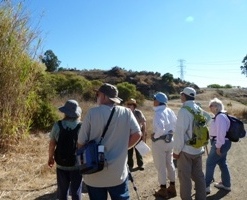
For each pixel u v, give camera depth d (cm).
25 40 1050
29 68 1065
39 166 864
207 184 700
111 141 403
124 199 401
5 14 1011
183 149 576
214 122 684
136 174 875
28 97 1090
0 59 986
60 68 6206
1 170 810
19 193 689
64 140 498
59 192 510
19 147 980
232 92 7988
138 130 420
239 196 693
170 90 7394
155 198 677
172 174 689
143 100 3175
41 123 1254
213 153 689
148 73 8088
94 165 385
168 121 666
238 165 1012
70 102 514
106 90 416
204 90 8206
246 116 3047
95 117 406
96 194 400
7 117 973
